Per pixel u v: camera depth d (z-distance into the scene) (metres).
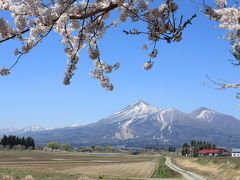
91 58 5.78
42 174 61.59
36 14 4.72
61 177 58.03
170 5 4.94
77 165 107.56
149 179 62.84
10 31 4.75
